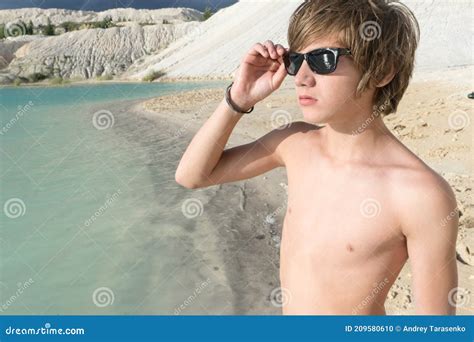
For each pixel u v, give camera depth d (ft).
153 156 27.66
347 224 5.28
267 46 5.86
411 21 5.49
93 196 20.71
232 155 6.49
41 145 32.71
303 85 5.32
